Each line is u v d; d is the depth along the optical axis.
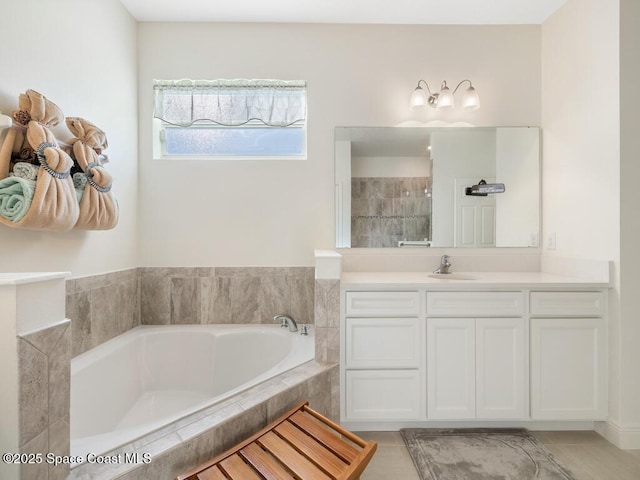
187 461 1.03
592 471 1.43
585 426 1.75
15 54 1.22
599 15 1.73
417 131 2.21
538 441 1.64
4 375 0.74
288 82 2.17
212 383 1.97
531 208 2.21
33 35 1.31
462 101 2.18
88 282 1.64
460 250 2.22
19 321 0.75
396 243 2.21
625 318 1.63
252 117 2.16
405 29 2.20
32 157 1.20
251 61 2.17
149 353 1.97
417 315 1.69
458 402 1.68
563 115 2.01
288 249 2.20
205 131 2.25
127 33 2.02
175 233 2.16
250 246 2.18
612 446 1.62
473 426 1.76
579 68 1.87
